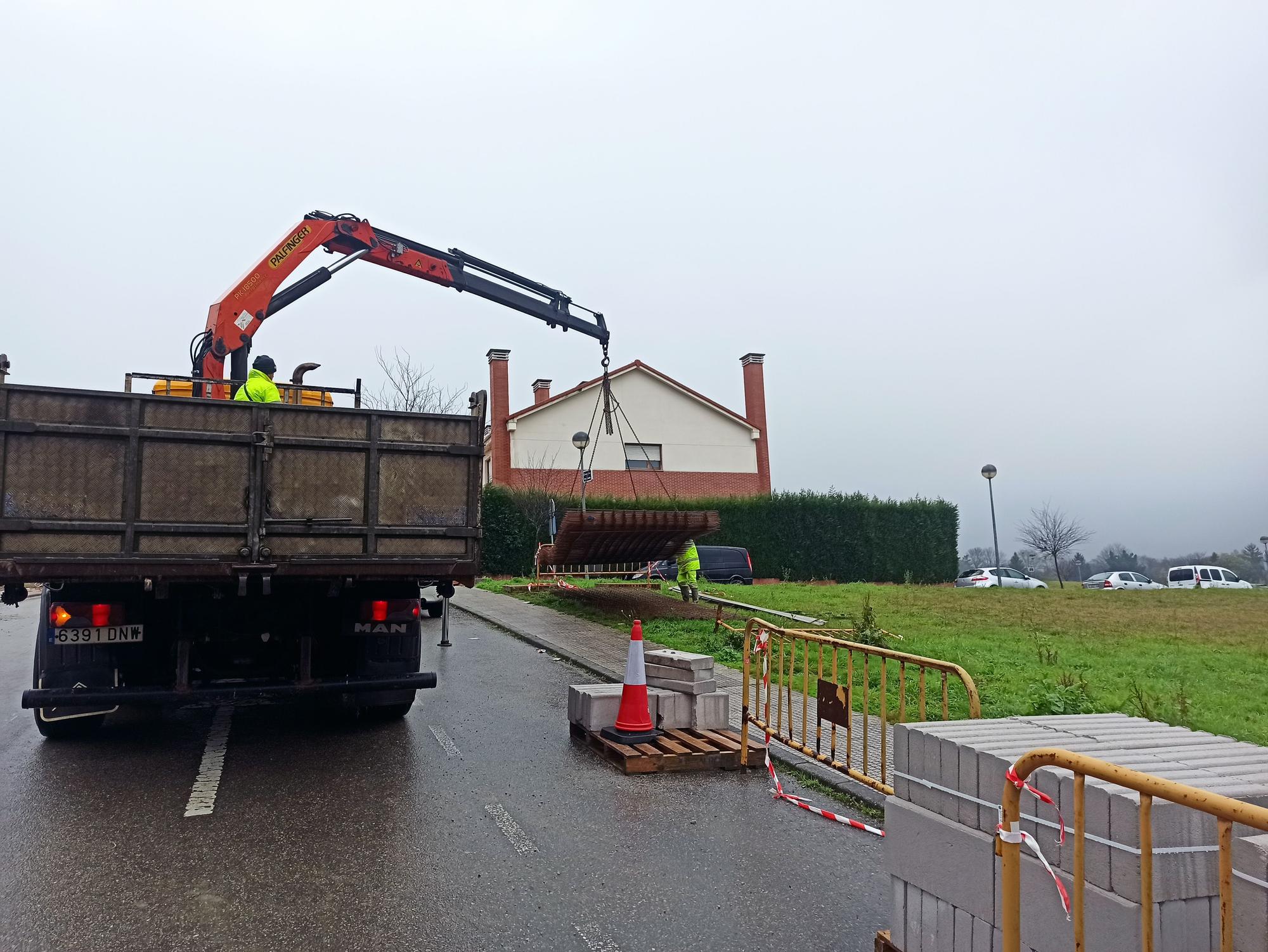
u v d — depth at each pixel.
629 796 6.27
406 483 7.32
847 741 6.09
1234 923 2.52
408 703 8.24
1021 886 3.00
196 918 4.24
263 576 6.85
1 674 10.84
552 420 37.91
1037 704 8.21
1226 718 8.41
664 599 18.61
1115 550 90.69
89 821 5.60
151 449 6.64
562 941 4.05
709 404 40.22
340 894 4.53
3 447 6.28
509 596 20.67
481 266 13.30
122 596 7.03
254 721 8.54
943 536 38.59
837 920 4.31
